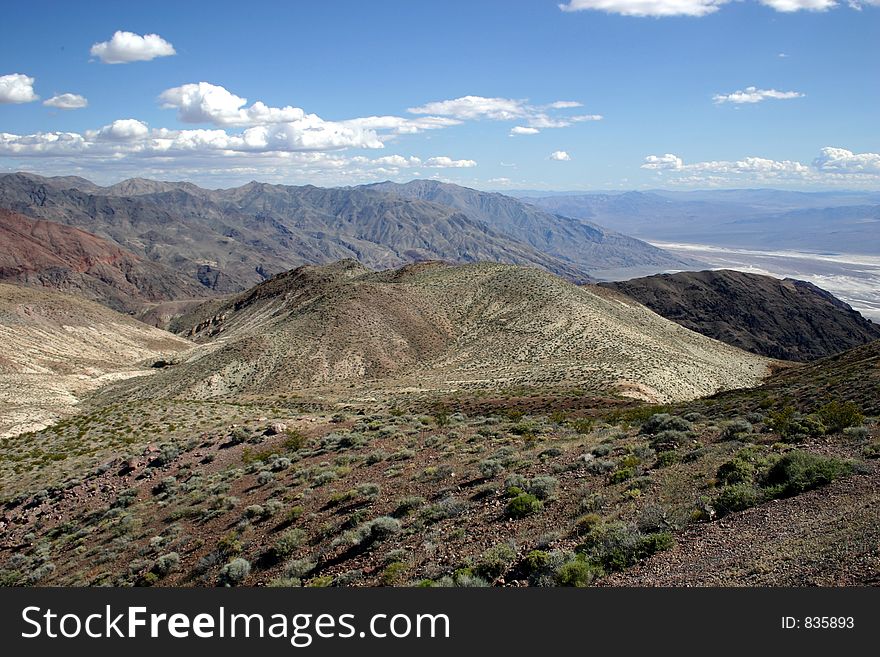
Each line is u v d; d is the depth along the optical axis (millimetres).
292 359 93188
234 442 38438
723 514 14422
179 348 177625
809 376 52969
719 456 19016
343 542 18703
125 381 114875
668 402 55438
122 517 27922
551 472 21078
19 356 118875
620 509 16203
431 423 36875
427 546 16719
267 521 22672
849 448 17812
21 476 40500
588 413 40344
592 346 82375
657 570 12336
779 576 10750
